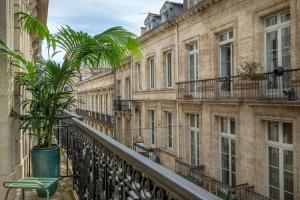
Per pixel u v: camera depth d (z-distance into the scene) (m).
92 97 40.84
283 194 9.13
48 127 4.22
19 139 4.29
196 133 14.16
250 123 10.12
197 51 14.01
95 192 3.21
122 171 2.18
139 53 4.95
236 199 10.24
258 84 9.88
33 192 4.25
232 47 11.55
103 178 2.83
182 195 1.19
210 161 12.47
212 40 12.43
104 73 32.22
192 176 13.47
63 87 4.43
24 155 4.89
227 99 11.09
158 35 17.66
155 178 1.46
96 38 4.39
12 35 4.08
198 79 13.59
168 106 16.70
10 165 3.59
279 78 9.35
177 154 15.46
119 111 25.55
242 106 10.52
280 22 9.39
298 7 8.40
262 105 9.50
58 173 4.14
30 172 5.32
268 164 9.74
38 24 4.11
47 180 3.10
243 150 10.50
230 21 11.27
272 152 9.62
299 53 8.42
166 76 17.30
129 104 23.72
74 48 4.37
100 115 34.41
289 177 8.91
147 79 19.86
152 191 1.55
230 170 11.52
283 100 8.61
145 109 20.22
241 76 10.14
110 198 2.58
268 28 9.87
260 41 9.92
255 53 10.04
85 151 3.74
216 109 12.11
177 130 15.49
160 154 17.69
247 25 10.38
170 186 1.29
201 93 13.28
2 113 3.52
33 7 9.23
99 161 2.98
